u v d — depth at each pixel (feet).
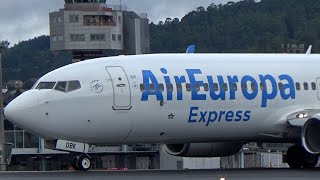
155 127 258.78
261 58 281.54
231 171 260.21
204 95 263.90
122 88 253.44
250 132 274.98
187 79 262.88
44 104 248.11
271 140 281.54
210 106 265.13
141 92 255.29
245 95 270.67
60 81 250.98
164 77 260.01
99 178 220.02
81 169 256.52
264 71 277.23
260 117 273.95
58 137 251.19
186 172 252.42
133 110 254.27
